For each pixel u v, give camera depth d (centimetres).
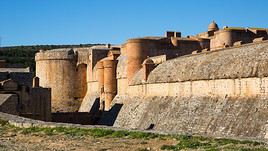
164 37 8144
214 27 8969
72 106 9856
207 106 4356
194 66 5084
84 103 9512
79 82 10044
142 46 7238
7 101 5278
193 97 4778
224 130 3741
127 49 7331
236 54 4384
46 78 10038
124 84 7375
